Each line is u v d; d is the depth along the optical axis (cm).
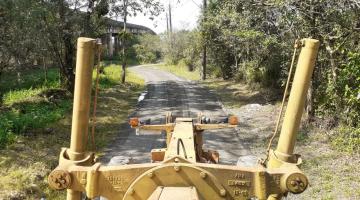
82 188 345
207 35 3447
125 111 2109
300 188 329
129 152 1322
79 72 338
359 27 1270
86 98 342
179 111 2133
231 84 3281
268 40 1541
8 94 2134
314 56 333
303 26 1363
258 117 1856
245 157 840
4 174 1034
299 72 337
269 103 2197
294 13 1359
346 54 1334
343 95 1317
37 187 958
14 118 1527
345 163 1106
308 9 1329
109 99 2438
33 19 1828
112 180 346
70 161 349
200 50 3934
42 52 2170
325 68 1501
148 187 341
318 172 1055
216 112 2094
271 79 2534
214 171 342
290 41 1503
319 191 926
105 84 3031
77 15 2158
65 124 1670
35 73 3222
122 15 2616
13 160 1151
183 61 5759
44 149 1307
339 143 1253
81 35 2219
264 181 335
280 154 350
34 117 1559
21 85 2694
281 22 1427
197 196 321
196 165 344
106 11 2386
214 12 3008
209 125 696
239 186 340
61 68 2330
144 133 1593
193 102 2458
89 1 2212
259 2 1493
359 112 1243
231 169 341
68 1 2108
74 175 343
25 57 2044
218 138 1500
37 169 1092
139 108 2233
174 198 311
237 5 1727
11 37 1809
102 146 1391
